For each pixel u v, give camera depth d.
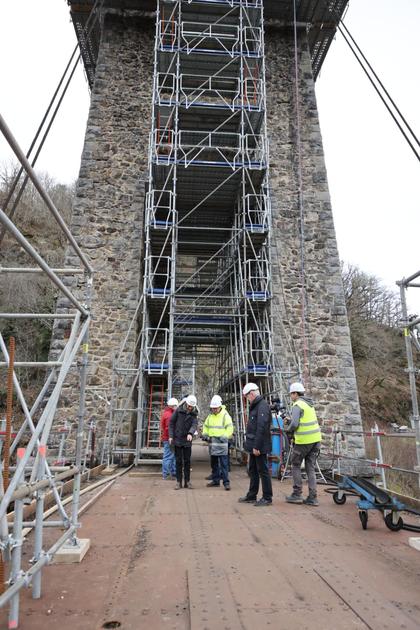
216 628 2.86
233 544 4.69
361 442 12.24
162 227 11.92
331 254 13.94
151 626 2.90
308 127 15.21
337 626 2.90
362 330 33.88
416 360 33.59
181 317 13.17
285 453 9.77
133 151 14.31
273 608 3.16
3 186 30.19
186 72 14.17
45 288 23.64
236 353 12.12
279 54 15.98
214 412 8.45
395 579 3.71
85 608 3.15
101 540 4.80
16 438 4.00
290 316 13.27
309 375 12.80
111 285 13.01
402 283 5.24
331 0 15.12
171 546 4.60
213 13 14.17
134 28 15.65
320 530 5.30
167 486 8.47
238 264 12.79
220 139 14.08
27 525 4.04
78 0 15.05
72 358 3.85
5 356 3.79
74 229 13.41
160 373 11.36
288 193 14.46
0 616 3.03
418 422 4.85
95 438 11.70
